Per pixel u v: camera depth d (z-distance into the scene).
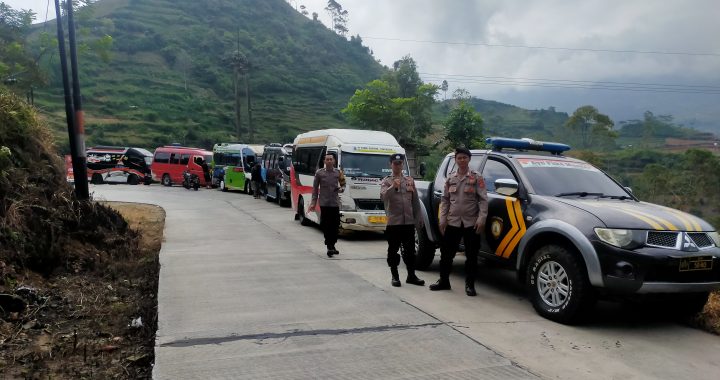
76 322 5.38
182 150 31.80
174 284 6.58
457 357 4.29
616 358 4.48
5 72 12.08
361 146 11.86
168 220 14.00
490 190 6.70
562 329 5.21
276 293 6.23
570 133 101.94
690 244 5.00
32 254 6.67
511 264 6.21
